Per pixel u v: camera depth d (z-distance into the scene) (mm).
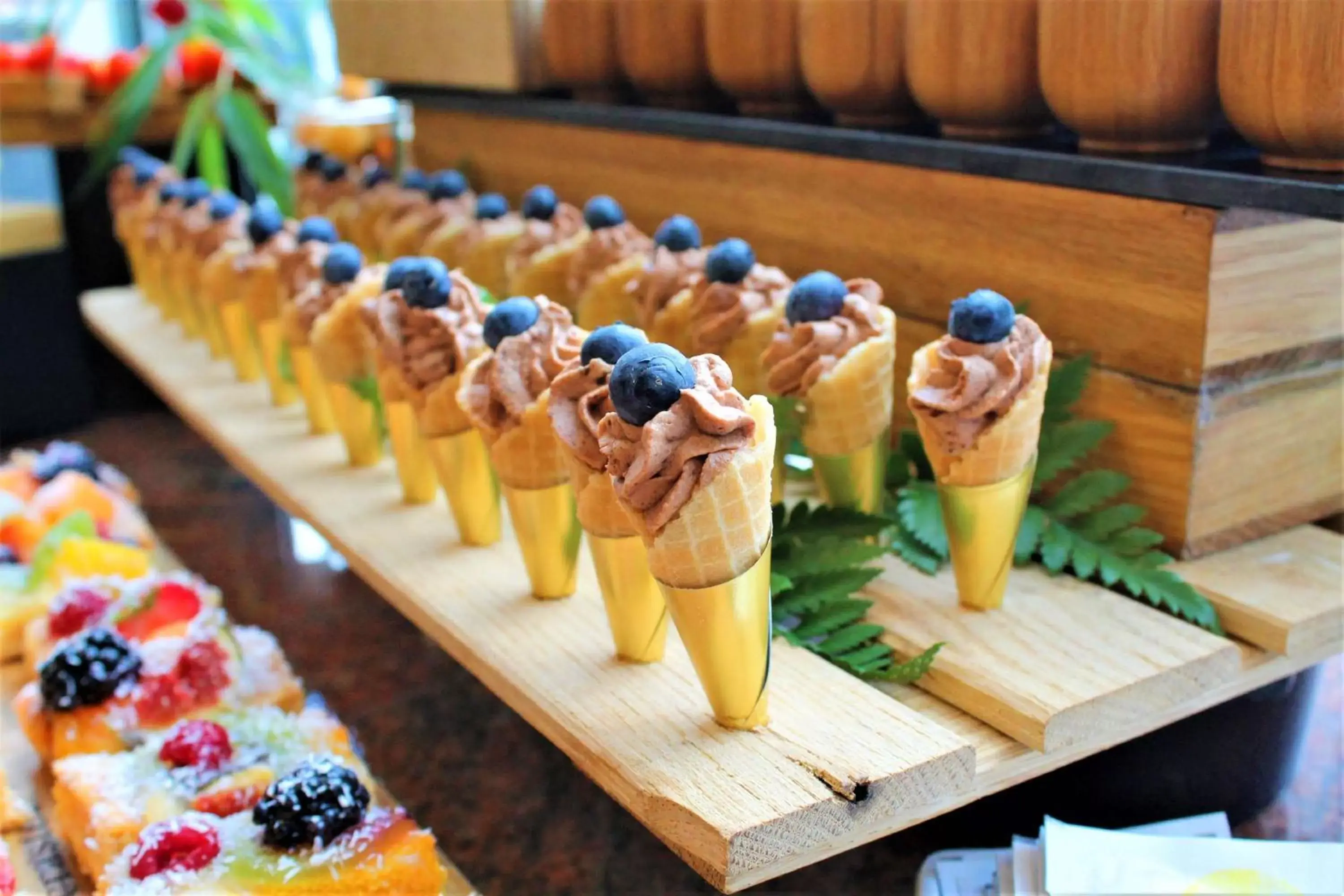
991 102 512
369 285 596
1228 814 489
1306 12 427
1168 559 477
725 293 502
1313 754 532
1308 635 458
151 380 771
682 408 392
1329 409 501
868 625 459
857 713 424
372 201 749
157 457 876
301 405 702
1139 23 463
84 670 516
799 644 456
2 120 963
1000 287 521
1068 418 501
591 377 429
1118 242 482
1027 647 452
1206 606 464
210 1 994
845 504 491
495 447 478
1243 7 443
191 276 777
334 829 452
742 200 615
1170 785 482
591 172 703
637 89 667
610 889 485
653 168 661
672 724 424
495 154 774
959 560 469
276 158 915
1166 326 475
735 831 380
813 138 563
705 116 623
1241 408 482
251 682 532
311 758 471
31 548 637
